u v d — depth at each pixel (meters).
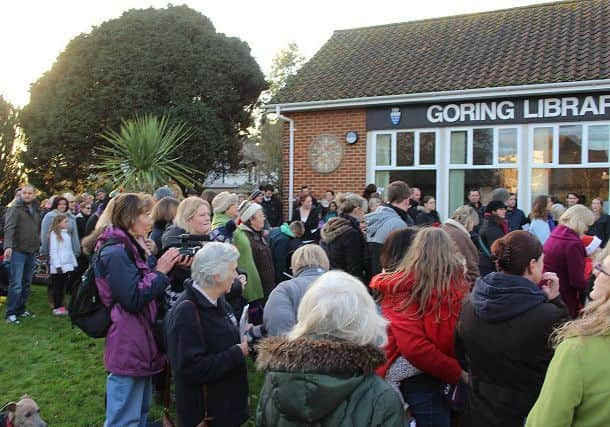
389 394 1.97
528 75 10.21
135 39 18.66
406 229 3.55
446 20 14.31
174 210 5.30
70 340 6.96
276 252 6.58
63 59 19.45
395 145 11.48
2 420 3.30
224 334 3.22
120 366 3.52
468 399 2.73
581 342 1.88
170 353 3.12
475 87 10.37
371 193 8.70
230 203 5.60
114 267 3.45
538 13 13.06
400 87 11.30
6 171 16.45
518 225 9.22
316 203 10.19
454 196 10.98
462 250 4.27
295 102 12.18
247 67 20.22
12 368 5.96
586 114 9.77
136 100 18.31
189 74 18.88
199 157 18.77
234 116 20.55
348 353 1.94
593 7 12.51
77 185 19.64
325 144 12.19
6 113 16.81
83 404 5.05
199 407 3.15
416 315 3.03
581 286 4.60
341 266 5.52
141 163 10.76
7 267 8.85
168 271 3.70
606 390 1.80
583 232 4.71
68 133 18.42
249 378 5.50
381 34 14.70
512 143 10.44
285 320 3.69
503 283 2.56
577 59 10.34
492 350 2.53
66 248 8.23
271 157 29.75
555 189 10.13
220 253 3.22
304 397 1.89
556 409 1.86
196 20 19.66
